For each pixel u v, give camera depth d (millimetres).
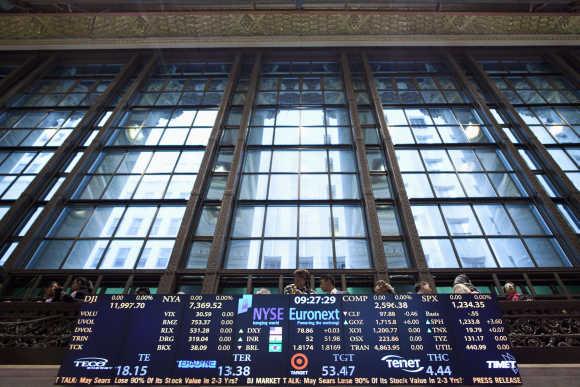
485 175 12797
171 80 17891
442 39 18688
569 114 15234
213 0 19391
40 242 10812
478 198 11922
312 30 19016
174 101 16516
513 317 7172
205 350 6121
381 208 11773
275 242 10844
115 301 6648
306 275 7551
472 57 18141
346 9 19469
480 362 5957
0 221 10938
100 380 5840
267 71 18266
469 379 5805
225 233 10781
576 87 16531
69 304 7539
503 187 12391
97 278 9836
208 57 18766
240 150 13234
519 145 13773
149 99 16562
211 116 15617
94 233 11219
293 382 5781
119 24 18953
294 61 18719
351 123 14641
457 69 17234
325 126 14891
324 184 12586
